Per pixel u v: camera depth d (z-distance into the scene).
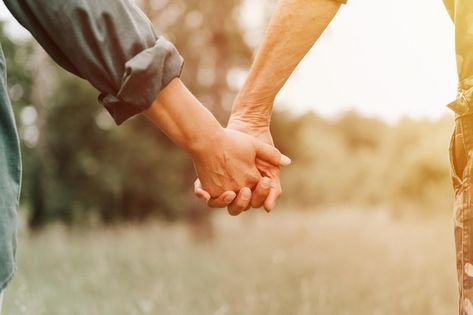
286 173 43.84
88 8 1.94
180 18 15.18
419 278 7.87
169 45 2.04
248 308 5.82
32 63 17.36
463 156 2.20
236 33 15.38
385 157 27.41
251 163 2.55
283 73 2.79
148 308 5.52
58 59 2.07
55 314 5.64
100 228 20.05
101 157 23.72
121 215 24.91
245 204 2.54
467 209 2.15
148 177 25.20
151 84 2.02
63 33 1.96
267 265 9.70
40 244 12.66
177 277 8.21
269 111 2.85
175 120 2.22
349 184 50.59
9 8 2.01
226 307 5.44
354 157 54.22
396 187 25.53
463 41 2.21
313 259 10.37
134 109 2.05
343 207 41.59
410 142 26.31
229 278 8.09
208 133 2.35
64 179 22.42
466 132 2.17
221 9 14.95
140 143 24.61
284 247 13.57
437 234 16.86
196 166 2.47
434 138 25.11
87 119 22.73
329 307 5.78
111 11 1.97
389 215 25.53
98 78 2.02
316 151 52.38
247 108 2.83
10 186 1.83
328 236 17.03
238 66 16.12
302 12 2.70
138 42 1.99
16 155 1.86
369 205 34.66
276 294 6.52
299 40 2.73
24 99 18.00
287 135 27.83
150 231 18.06
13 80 17.06
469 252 2.14
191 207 16.20
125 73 1.96
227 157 2.47
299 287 6.94
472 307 2.12
